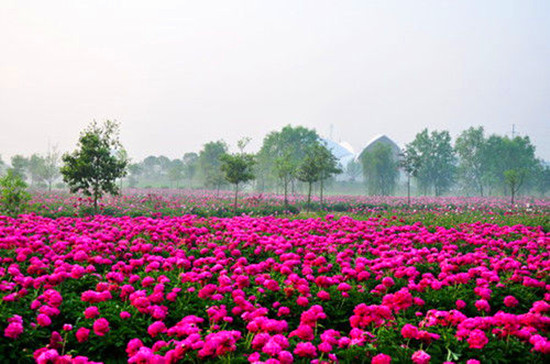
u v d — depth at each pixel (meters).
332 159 38.19
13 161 73.12
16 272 7.80
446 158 76.75
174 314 7.09
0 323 5.95
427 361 4.94
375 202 42.47
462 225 19.36
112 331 6.12
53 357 4.64
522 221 24.11
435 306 8.09
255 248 12.02
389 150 70.56
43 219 15.06
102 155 25.69
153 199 32.53
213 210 29.80
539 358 5.49
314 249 11.77
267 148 70.94
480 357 5.48
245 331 6.83
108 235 11.69
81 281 8.61
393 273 9.80
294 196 51.78
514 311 8.06
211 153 74.00
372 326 6.20
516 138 78.44
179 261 9.27
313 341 5.98
